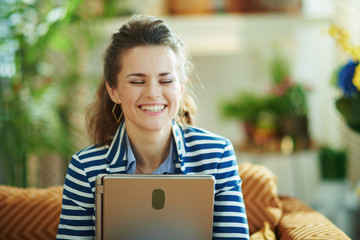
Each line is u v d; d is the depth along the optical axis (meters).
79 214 1.39
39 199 1.79
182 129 1.46
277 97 3.38
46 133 2.71
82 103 3.28
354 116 2.40
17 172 2.82
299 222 1.73
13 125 2.69
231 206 1.38
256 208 1.79
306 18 4.12
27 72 2.82
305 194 3.98
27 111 2.68
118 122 1.46
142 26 1.31
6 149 2.70
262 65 4.25
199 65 4.65
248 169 1.88
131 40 1.29
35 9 2.73
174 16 4.16
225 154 1.42
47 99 2.83
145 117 1.30
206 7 4.17
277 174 3.96
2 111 2.72
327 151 3.41
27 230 1.73
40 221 1.74
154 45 1.29
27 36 2.73
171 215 1.20
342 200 3.39
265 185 1.83
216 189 1.40
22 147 2.69
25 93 2.84
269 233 1.69
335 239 1.51
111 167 1.38
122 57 1.30
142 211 1.20
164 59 1.29
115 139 1.41
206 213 1.21
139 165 1.43
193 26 4.19
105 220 1.20
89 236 1.40
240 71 4.61
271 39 4.25
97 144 1.43
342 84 2.40
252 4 4.16
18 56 2.75
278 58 3.79
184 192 1.19
